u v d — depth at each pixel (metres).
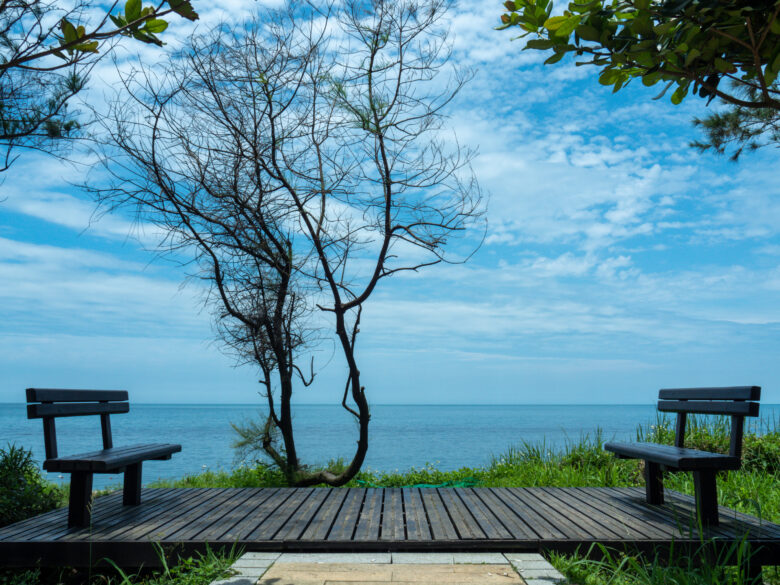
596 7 2.92
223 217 7.57
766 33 2.72
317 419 72.25
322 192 7.70
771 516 5.07
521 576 3.32
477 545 3.79
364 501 5.08
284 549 3.81
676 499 5.09
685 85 3.19
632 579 3.54
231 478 8.31
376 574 3.35
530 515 4.46
